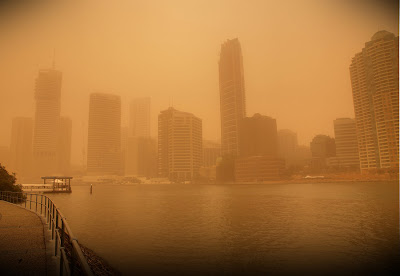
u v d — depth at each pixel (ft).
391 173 639.76
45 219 62.13
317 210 197.06
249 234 114.11
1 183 168.14
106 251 88.22
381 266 73.97
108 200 305.73
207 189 614.75
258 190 506.48
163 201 295.07
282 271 70.85
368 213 177.27
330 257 81.92
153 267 73.05
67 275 21.40
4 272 30.32
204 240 103.60
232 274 68.59
